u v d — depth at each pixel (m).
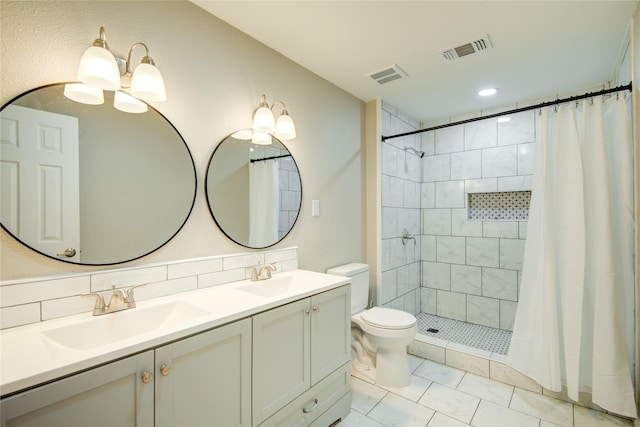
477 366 2.28
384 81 2.45
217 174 1.66
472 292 3.17
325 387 1.64
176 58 1.48
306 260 2.23
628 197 1.76
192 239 1.55
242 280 1.76
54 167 1.13
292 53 2.03
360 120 2.83
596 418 1.78
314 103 2.31
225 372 1.14
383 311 2.33
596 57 2.07
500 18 1.66
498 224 3.03
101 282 1.22
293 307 1.43
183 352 1.01
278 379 1.36
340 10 1.59
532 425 1.73
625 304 1.79
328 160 2.44
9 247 1.03
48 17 1.11
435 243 3.43
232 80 1.74
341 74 2.33
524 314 2.08
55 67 1.13
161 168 1.43
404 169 3.21
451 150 3.33
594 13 1.61
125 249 1.31
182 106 1.51
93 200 1.22
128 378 0.88
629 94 1.82
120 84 1.25
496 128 3.05
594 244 1.85
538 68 2.23
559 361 1.90
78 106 1.19
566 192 1.92
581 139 1.92
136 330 1.22
